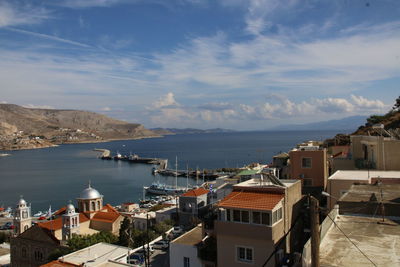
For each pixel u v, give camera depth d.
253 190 33.03
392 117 107.88
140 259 55.16
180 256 38.97
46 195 187.38
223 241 31.25
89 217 85.25
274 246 29.02
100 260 55.19
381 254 19.27
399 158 44.50
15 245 82.06
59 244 74.12
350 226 24.41
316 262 15.04
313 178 50.22
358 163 52.03
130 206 138.75
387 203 26.58
